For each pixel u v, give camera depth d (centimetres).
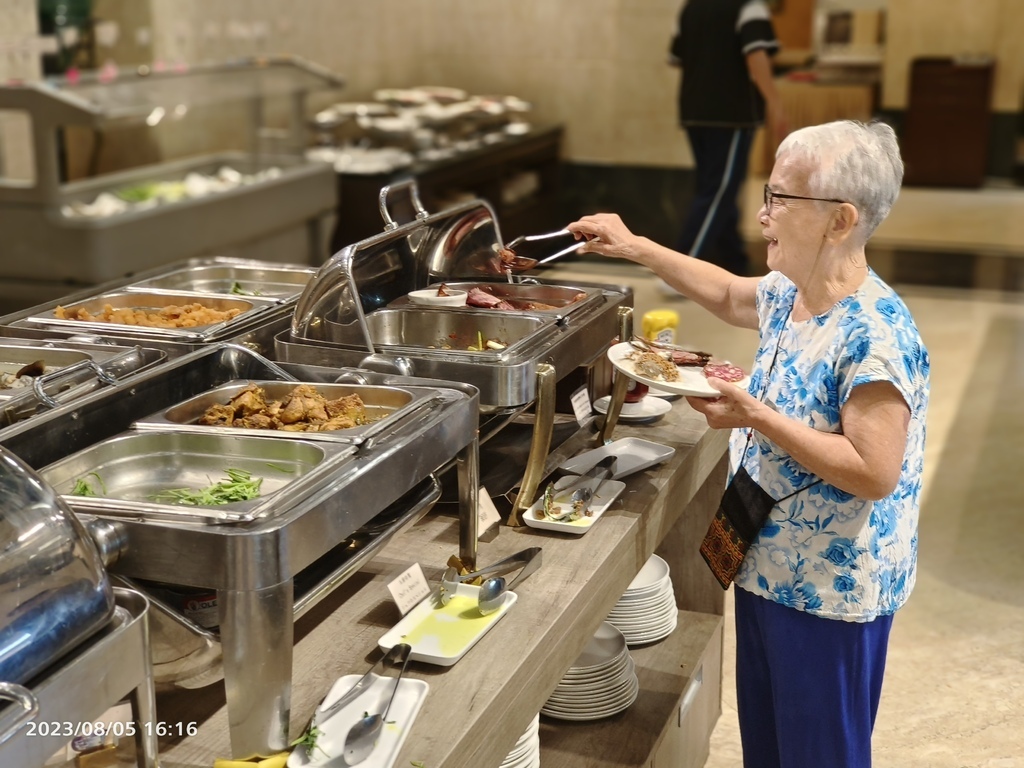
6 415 177
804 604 195
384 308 239
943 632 345
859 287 190
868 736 206
